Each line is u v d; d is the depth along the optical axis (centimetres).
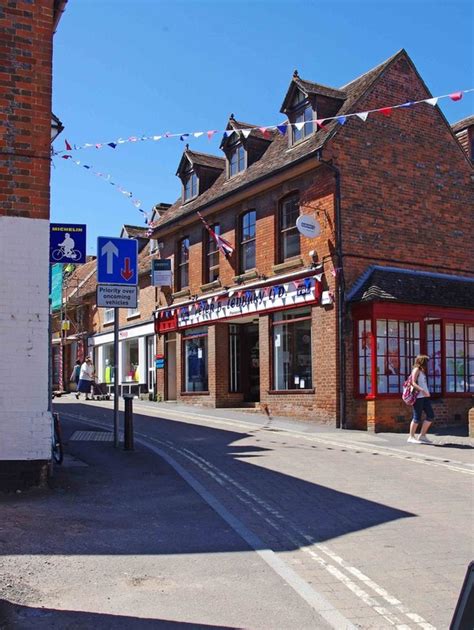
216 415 1850
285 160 1792
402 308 1596
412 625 451
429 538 664
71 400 2662
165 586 517
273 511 771
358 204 1664
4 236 827
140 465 1034
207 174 2331
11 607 464
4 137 835
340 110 1742
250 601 488
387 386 1598
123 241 1228
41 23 865
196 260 2253
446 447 1302
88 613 459
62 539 632
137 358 2828
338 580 542
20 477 820
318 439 1400
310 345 1709
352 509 783
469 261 1880
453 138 1895
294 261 1748
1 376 816
